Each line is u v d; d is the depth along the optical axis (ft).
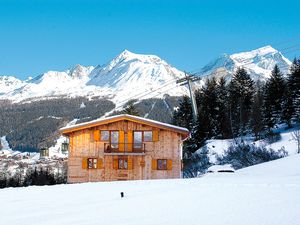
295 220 34.71
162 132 135.33
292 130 214.07
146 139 135.54
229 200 46.91
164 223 36.42
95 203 51.44
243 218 36.55
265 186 58.44
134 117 135.23
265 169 103.50
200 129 227.20
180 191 57.62
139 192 59.98
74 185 78.38
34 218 42.63
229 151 181.47
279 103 226.99
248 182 65.51
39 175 195.42
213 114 250.57
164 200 49.96
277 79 231.91
